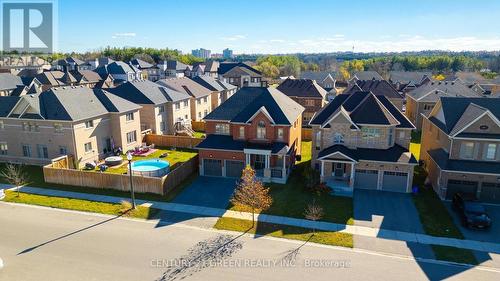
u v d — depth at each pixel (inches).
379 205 1291.8
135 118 1993.1
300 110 1850.4
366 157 1424.7
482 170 1280.8
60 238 1059.9
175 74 5969.5
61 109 1659.7
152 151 1984.5
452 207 1267.2
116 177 1419.8
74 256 962.7
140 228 1125.7
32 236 1072.2
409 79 4463.6
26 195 1379.2
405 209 1259.2
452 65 7716.5
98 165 1732.3
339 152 1397.6
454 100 1528.1
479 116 1302.9
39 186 1471.5
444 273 891.4
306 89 2864.2
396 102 2898.6
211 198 1355.8
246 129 1587.1
